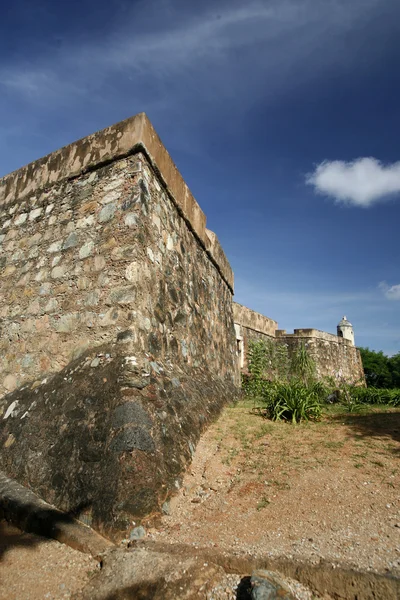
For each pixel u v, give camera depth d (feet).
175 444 10.12
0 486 9.11
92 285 12.62
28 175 16.94
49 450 9.39
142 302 12.17
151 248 13.47
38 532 7.80
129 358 10.57
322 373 46.91
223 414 15.48
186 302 16.65
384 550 6.08
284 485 9.07
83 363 11.25
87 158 14.89
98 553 6.81
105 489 7.88
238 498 8.77
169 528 7.72
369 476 9.12
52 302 13.43
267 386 23.29
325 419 15.11
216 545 6.72
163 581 5.71
